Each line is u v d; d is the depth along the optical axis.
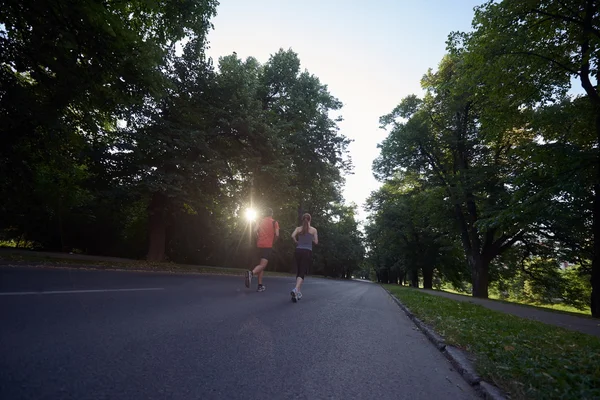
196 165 17.17
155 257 18.44
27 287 6.04
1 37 10.45
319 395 2.56
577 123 16.83
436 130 27.92
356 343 4.49
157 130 16.89
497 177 23.61
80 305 4.94
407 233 40.75
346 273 88.19
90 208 22.28
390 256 50.53
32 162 12.98
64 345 3.05
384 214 42.44
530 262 30.30
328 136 27.00
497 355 3.94
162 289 8.02
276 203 21.77
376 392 2.76
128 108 15.09
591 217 19.00
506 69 15.60
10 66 11.23
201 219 26.97
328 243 58.12
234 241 31.64
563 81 16.20
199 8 14.36
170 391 2.33
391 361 3.80
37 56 10.73
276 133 19.88
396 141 28.52
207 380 2.60
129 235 25.84
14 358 2.60
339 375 3.09
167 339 3.62
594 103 14.86
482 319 7.72
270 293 9.65
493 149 25.62
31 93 11.92
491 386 2.98
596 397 2.69
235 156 19.56
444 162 28.89
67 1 9.50
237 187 20.33
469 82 16.89
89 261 13.09
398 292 17.75
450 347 4.53
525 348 4.57
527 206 15.84
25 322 3.68
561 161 14.61
